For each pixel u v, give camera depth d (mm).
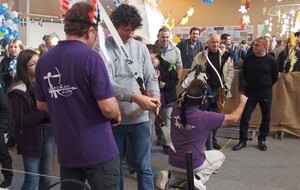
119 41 1948
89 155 1546
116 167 1638
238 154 4211
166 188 2961
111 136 1629
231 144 4637
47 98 1592
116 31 1935
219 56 4121
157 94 2232
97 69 1491
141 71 2225
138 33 5004
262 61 4234
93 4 1583
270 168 3723
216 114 2721
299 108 4973
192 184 1695
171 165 2850
